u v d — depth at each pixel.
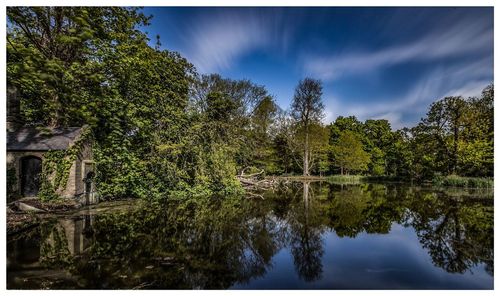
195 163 15.63
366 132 49.12
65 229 7.50
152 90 15.70
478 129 22.98
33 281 4.30
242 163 24.45
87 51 12.30
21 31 11.80
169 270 4.84
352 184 25.95
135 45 14.24
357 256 5.74
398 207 11.69
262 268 5.05
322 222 8.82
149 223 8.36
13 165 10.90
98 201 12.52
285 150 38.88
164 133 15.16
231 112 22.33
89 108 12.19
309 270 4.99
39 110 12.97
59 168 11.10
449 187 20.88
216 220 8.92
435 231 7.71
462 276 4.78
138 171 13.82
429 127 25.73
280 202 13.05
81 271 4.70
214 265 5.14
